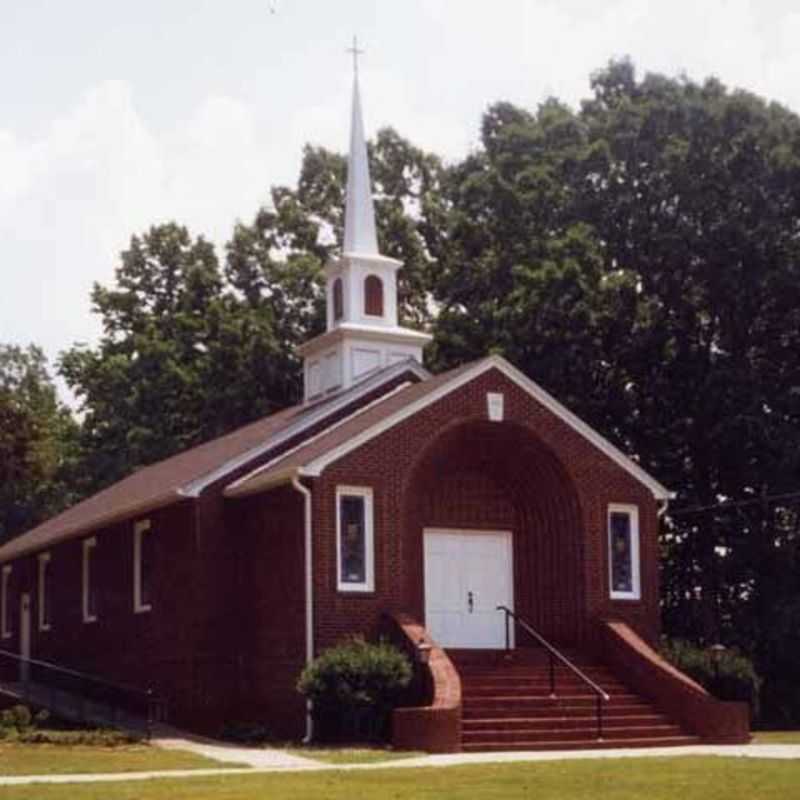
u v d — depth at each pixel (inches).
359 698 1076.5
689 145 1753.2
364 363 1434.5
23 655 1754.4
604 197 1807.3
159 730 1230.9
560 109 1948.8
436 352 1818.4
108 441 2319.1
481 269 1852.9
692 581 1817.2
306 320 2139.5
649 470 1796.3
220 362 2070.6
